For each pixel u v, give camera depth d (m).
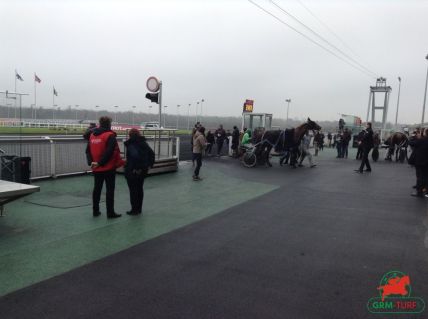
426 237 6.03
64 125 38.31
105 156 6.51
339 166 16.78
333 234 6.11
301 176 13.02
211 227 6.37
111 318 3.38
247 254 5.09
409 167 17.02
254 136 17.22
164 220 6.76
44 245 5.28
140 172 6.97
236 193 9.53
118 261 4.74
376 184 11.55
